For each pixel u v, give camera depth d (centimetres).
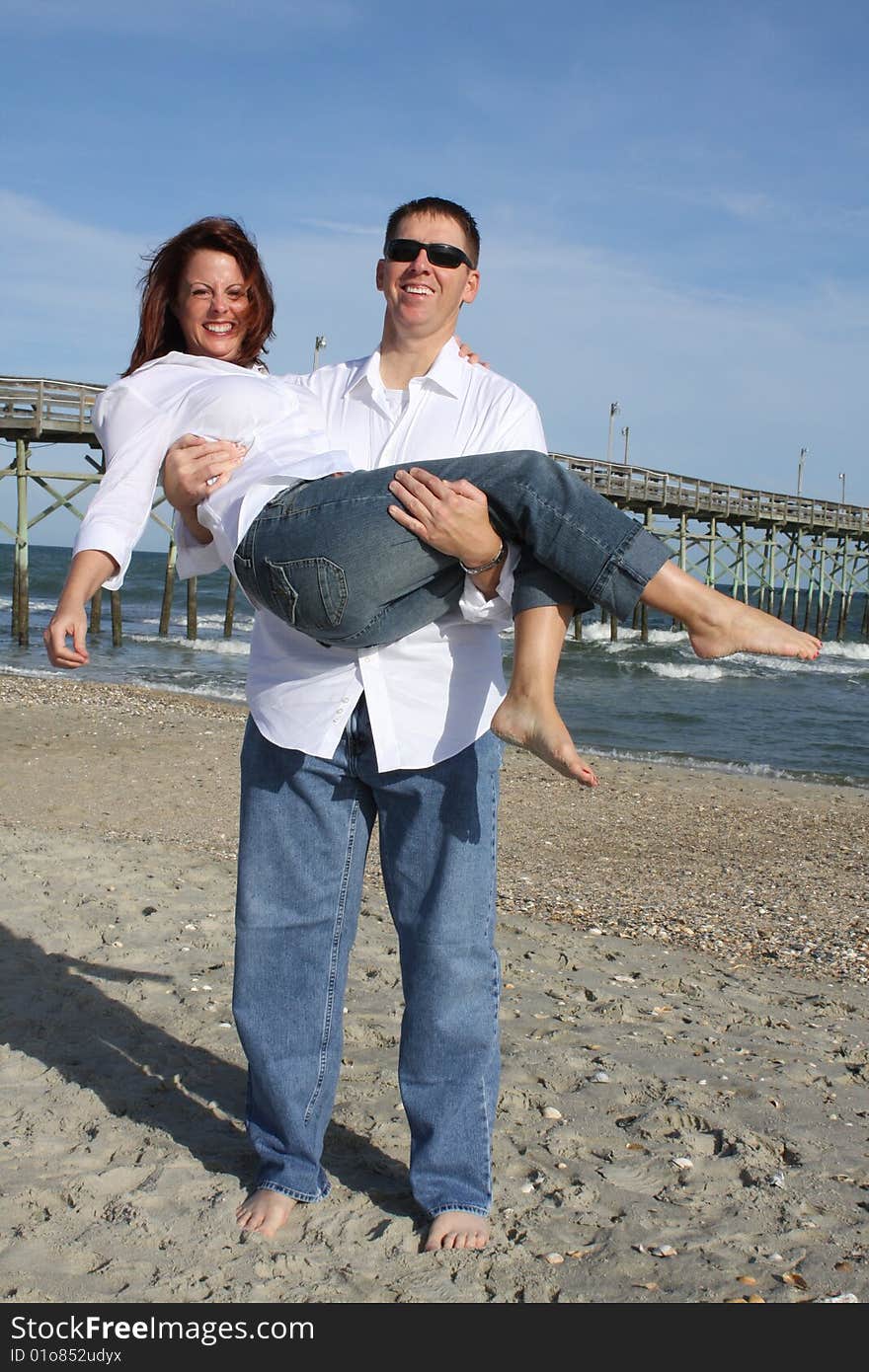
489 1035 247
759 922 664
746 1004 450
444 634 237
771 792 1214
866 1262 243
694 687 2331
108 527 233
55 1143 279
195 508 245
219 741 1252
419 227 243
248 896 248
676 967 502
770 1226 258
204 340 262
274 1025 248
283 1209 247
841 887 784
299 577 222
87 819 829
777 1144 303
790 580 4009
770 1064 369
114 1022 362
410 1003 246
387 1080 328
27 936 442
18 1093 307
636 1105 322
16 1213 246
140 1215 246
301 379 264
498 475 222
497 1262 236
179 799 938
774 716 1958
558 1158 287
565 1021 395
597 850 874
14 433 2264
